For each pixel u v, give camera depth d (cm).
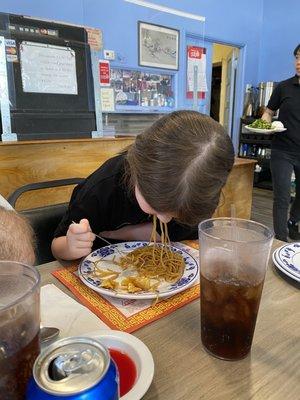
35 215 93
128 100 322
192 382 40
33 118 158
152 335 49
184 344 47
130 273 68
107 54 296
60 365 26
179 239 85
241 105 431
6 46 147
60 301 56
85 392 24
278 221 245
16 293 33
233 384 40
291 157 243
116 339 43
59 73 166
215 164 55
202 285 45
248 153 429
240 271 43
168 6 329
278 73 420
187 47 356
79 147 161
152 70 334
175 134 55
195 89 356
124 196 87
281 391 39
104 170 93
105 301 58
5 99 148
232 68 432
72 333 48
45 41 160
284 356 45
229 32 393
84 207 89
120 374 38
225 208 156
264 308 56
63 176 158
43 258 93
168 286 62
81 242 74
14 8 241
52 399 23
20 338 29
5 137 149
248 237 49
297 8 386
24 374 29
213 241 44
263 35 427
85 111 177
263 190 413
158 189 55
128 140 179
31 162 147
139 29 314
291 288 62
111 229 97
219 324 43
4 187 141
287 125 243
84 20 277
